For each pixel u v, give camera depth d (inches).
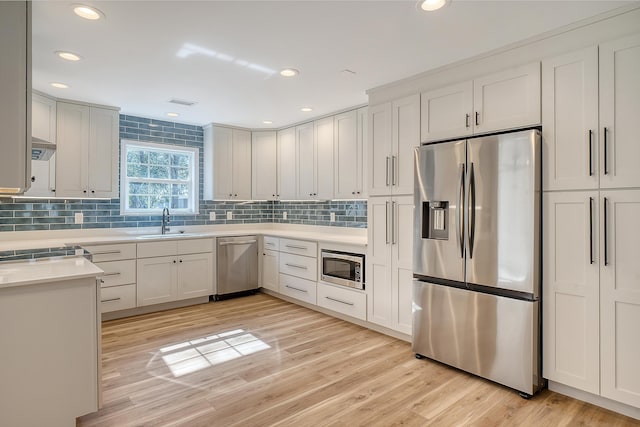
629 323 80.9
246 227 214.5
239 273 187.6
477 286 102.1
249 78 123.8
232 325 145.3
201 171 198.7
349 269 146.2
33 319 71.7
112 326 143.1
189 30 90.7
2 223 142.6
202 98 147.4
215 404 87.7
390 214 128.9
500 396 92.3
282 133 199.8
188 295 170.9
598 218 84.5
